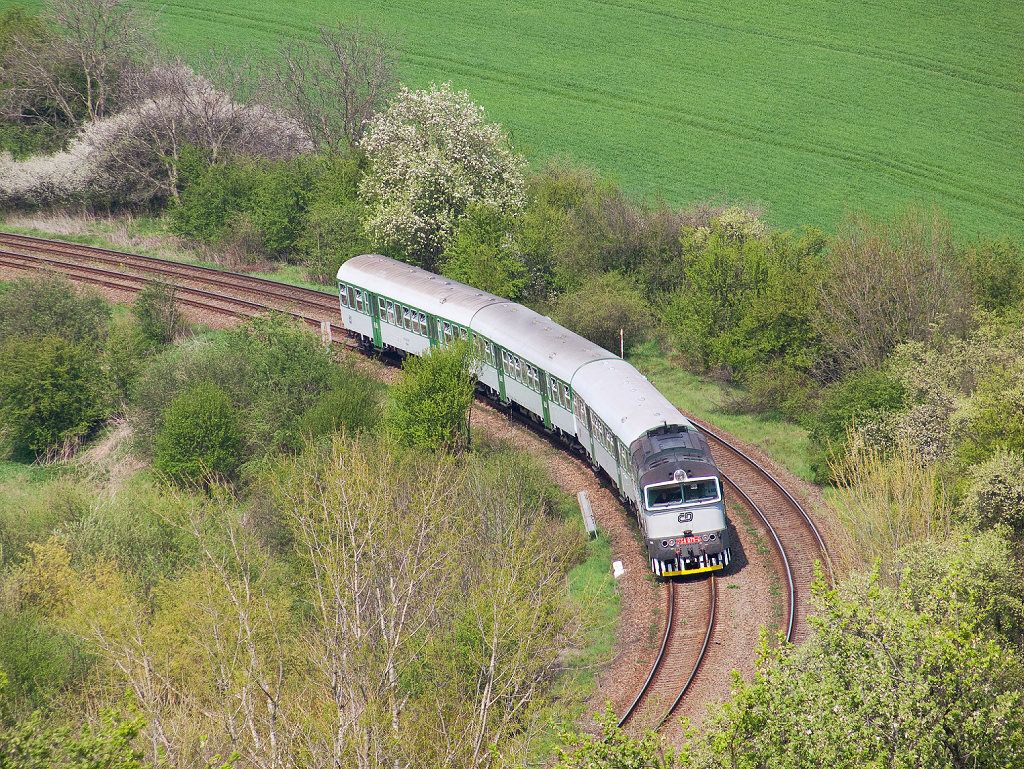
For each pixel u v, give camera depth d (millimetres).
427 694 38125
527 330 72438
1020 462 46000
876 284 73438
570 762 27906
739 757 27969
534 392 70875
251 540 52625
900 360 65375
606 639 50594
